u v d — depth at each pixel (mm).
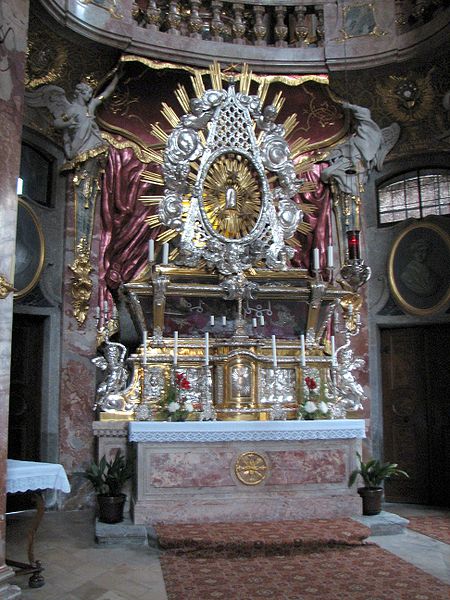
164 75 9430
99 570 5844
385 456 9477
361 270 7938
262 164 9336
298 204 9688
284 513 7395
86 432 8727
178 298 8586
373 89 9648
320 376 8742
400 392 9523
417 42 8969
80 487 8562
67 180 9078
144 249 9234
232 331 8891
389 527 7176
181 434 7301
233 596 5117
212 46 9391
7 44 5594
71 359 8773
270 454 7551
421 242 9422
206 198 9164
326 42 9508
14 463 5766
